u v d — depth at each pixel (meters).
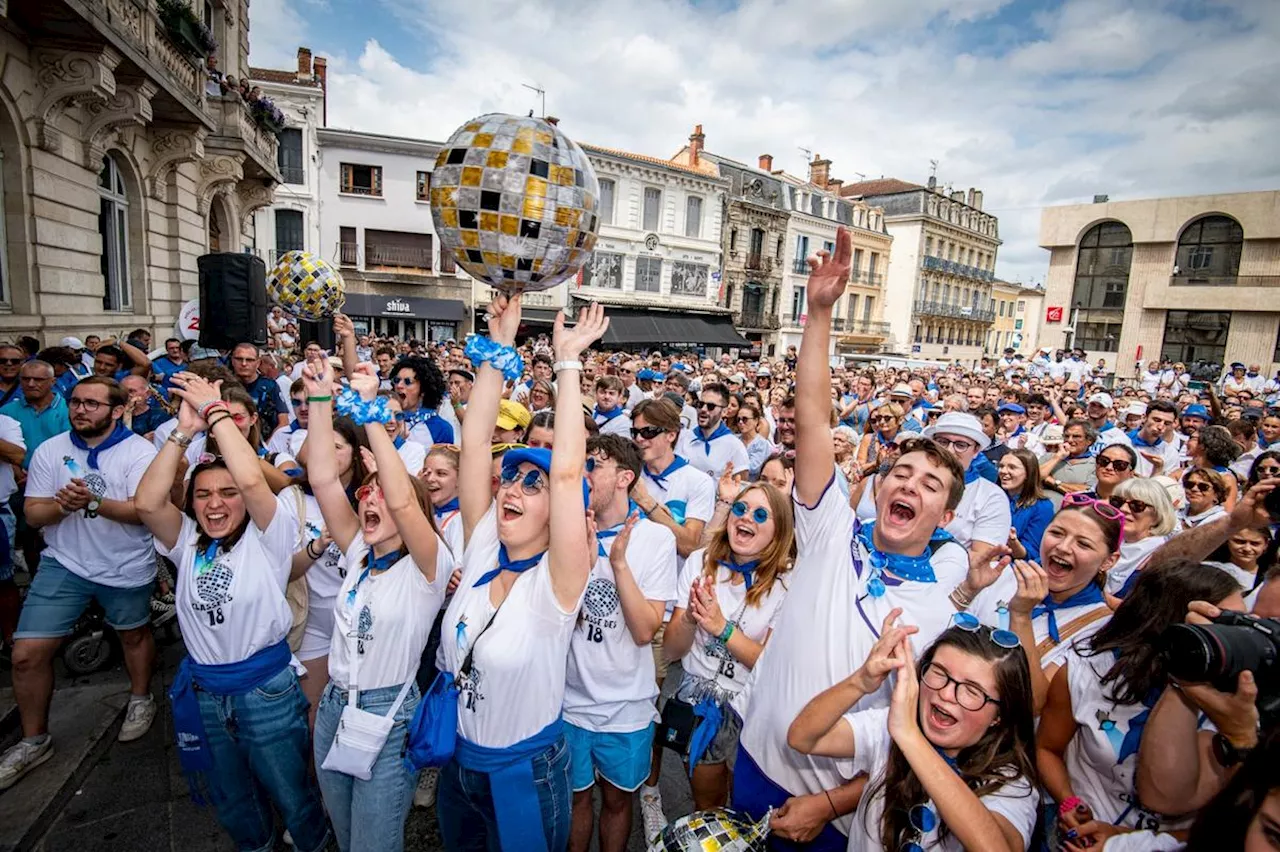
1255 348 24.48
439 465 3.64
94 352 8.12
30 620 3.50
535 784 2.32
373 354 10.26
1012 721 1.82
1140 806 2.01
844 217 41.38
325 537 3.27
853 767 2.18
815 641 2.31
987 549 2.40
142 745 3.85
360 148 25.62
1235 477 4.77
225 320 7.47
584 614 2.82
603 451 2.94
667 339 30.19
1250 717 1.59
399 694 2.58
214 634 2.70
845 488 3.04
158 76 9.16
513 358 2.55
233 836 2.89
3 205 7.88
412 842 3.27
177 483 4.05
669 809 3.60
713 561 3.03
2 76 7.42
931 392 11.84
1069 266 28.53
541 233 2.26
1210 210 24.86
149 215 11.16
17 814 3.18
